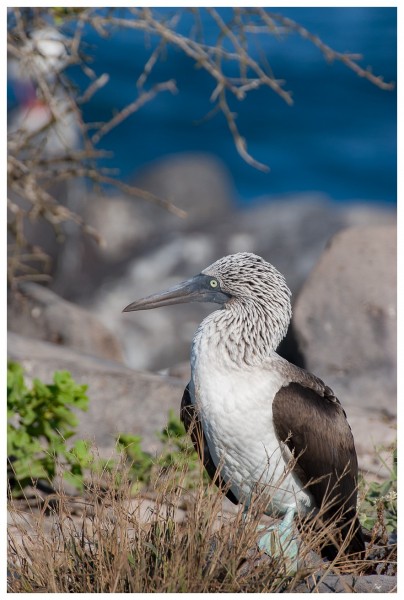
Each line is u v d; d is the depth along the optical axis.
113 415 12.52
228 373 8.65
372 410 13.66
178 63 47.06
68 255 22.62
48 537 9.04
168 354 20.61
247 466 8.77
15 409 10.88
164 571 7.61
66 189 22.70
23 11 12.74
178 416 12.20
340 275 15.12
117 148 42.50
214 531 8.27
